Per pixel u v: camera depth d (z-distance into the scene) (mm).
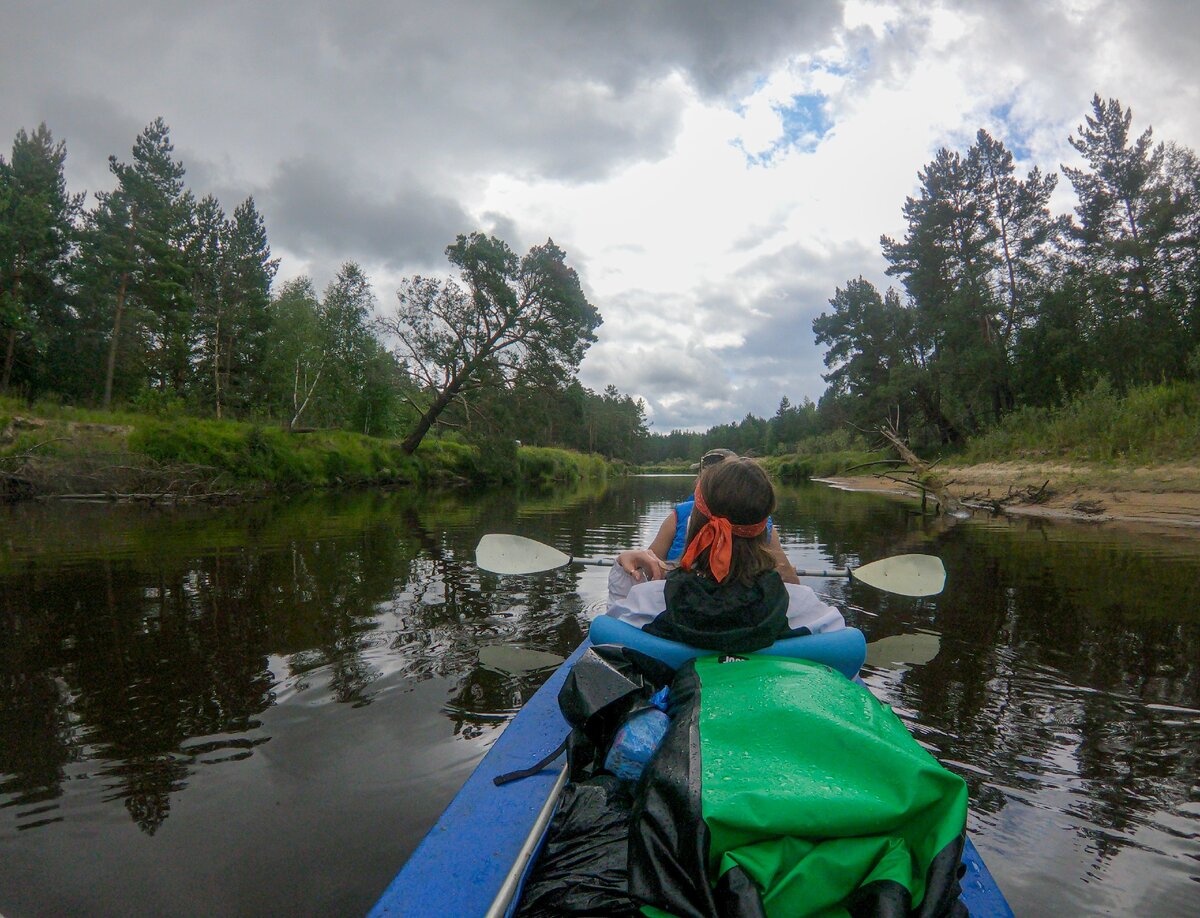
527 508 16328
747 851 1263
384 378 30594
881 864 1247
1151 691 3600
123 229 28000
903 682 3750
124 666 3975
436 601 5566
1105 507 13180
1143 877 2057
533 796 1915
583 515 14250
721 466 2016
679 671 1851
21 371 27844
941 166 34062
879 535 10297
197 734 3066
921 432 38500
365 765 2764
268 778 2666
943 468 27203
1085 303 29234
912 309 37688
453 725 3160
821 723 1391
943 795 1282
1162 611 5246
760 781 1312
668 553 3463
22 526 10664
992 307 31688
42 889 2010
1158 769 2752
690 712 1567
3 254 26141
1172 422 16422
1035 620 5023
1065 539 9500
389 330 28375
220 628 4746
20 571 6812
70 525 10859
